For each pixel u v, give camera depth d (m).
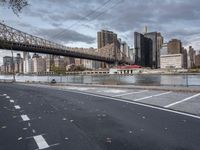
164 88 19.80
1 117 9.80
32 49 78.88
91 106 12.26
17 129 7.73
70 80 39.94
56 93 20.69
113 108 11.40
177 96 15.50
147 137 6.45
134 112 10.12
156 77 27.50
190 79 23.81
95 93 19.72
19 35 75.81
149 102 13.15
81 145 5.95
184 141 6.04
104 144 5.98
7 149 5.85
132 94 17.81
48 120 8.98
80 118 9.19
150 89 20.78
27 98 17.02
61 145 6.00
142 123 8.04
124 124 7.98
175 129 7.17
